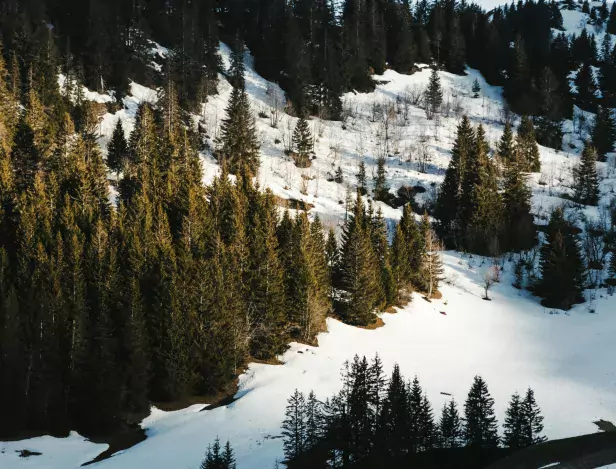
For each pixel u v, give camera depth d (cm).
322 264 7294
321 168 12594
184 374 5262
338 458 4212
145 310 5647
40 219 6297
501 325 8188
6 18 11950
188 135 10794
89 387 4928
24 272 5384
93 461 4300
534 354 7319
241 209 7525
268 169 11838
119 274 5712
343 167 12900
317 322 6538
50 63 11106
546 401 5819
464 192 11162
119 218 6731
